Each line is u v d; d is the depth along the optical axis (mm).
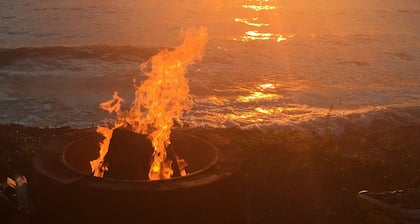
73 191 4117
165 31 34469
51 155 4754
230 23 38438
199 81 20203
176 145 5348
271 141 9383
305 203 6980
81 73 22172
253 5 48406
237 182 4582
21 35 31062
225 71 22578
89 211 4090
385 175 8094
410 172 8375
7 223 4793
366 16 43219
